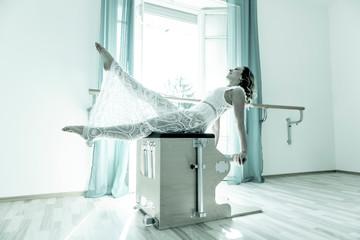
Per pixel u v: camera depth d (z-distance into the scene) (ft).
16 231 3.56
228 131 8.13
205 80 9.05
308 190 6.70
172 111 4.29
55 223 3.93
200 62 9.12
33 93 6.01
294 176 9.44
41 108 6.06
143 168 4.57
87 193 5.93
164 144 3.65
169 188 3.67
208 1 8.88
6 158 5.65
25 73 5.97
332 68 11.15
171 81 13.48
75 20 6.61
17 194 5.68
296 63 10.32
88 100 6.57
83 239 3.26
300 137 10.07
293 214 4.38
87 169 6.40
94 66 6.71
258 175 8.04
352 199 5.59
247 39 8.60
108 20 6.56
